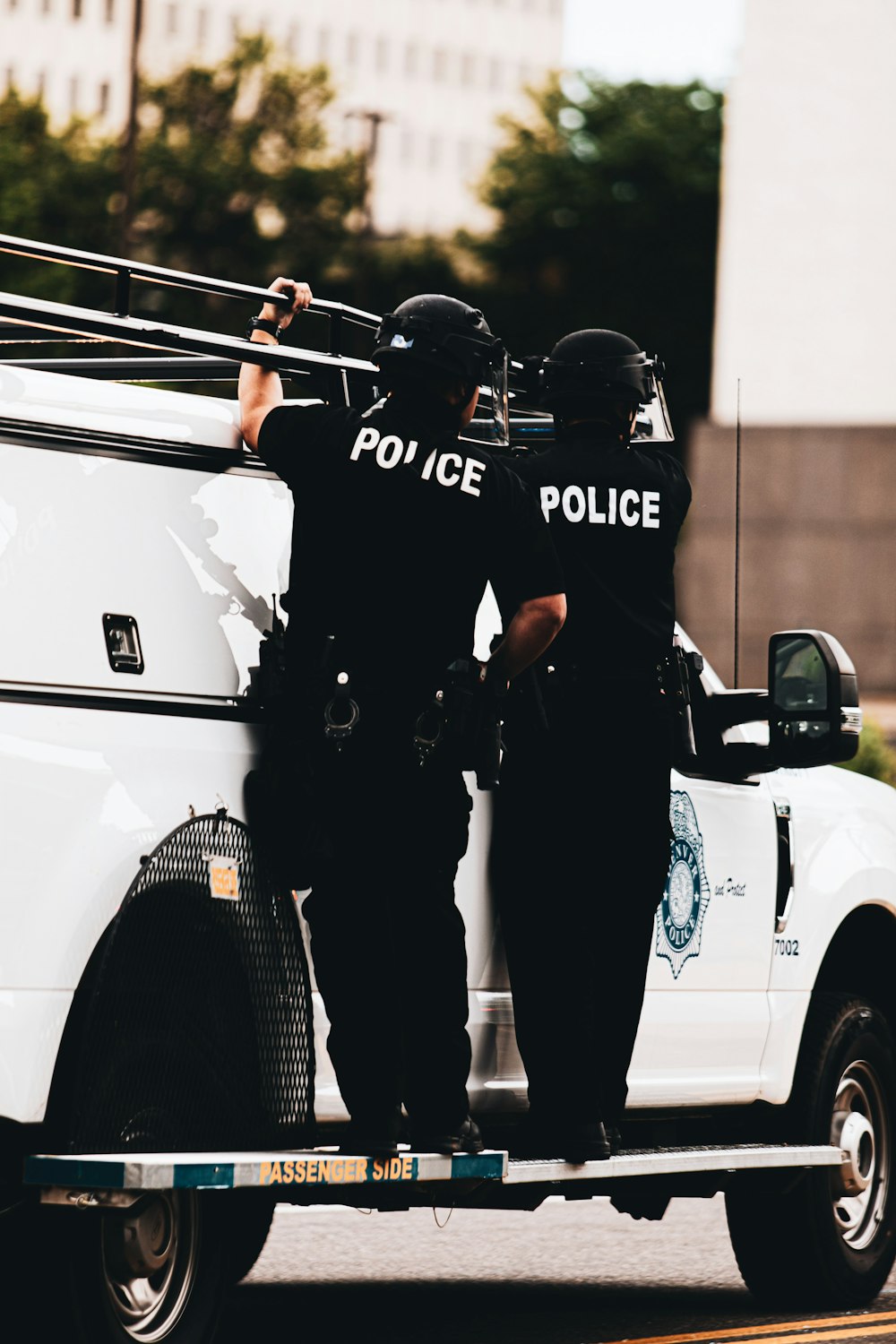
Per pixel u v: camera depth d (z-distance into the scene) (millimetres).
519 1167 11086
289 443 10305
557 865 11742
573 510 12086
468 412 10812
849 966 15062
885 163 75250
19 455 9383
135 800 9477
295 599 10375
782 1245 13867
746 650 75438
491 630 12102
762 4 77312
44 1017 8992
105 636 9562
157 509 9961
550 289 130375
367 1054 10219
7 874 8906
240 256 124938
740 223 77438
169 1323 9852
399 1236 17078
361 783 10188
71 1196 8969
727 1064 13273
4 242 9195
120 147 88312
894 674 74250
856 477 74750
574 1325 13148
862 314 74938
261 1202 10508
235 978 9922
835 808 14422
